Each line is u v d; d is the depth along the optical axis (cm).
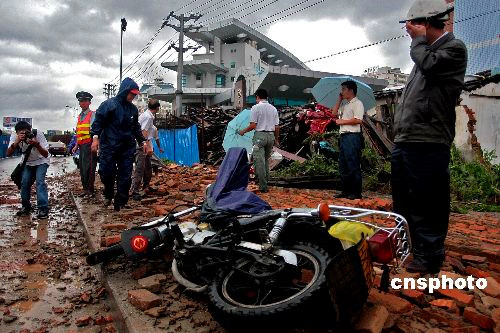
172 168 1366
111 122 636
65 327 319
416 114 342
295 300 242
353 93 723
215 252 298
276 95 3803
